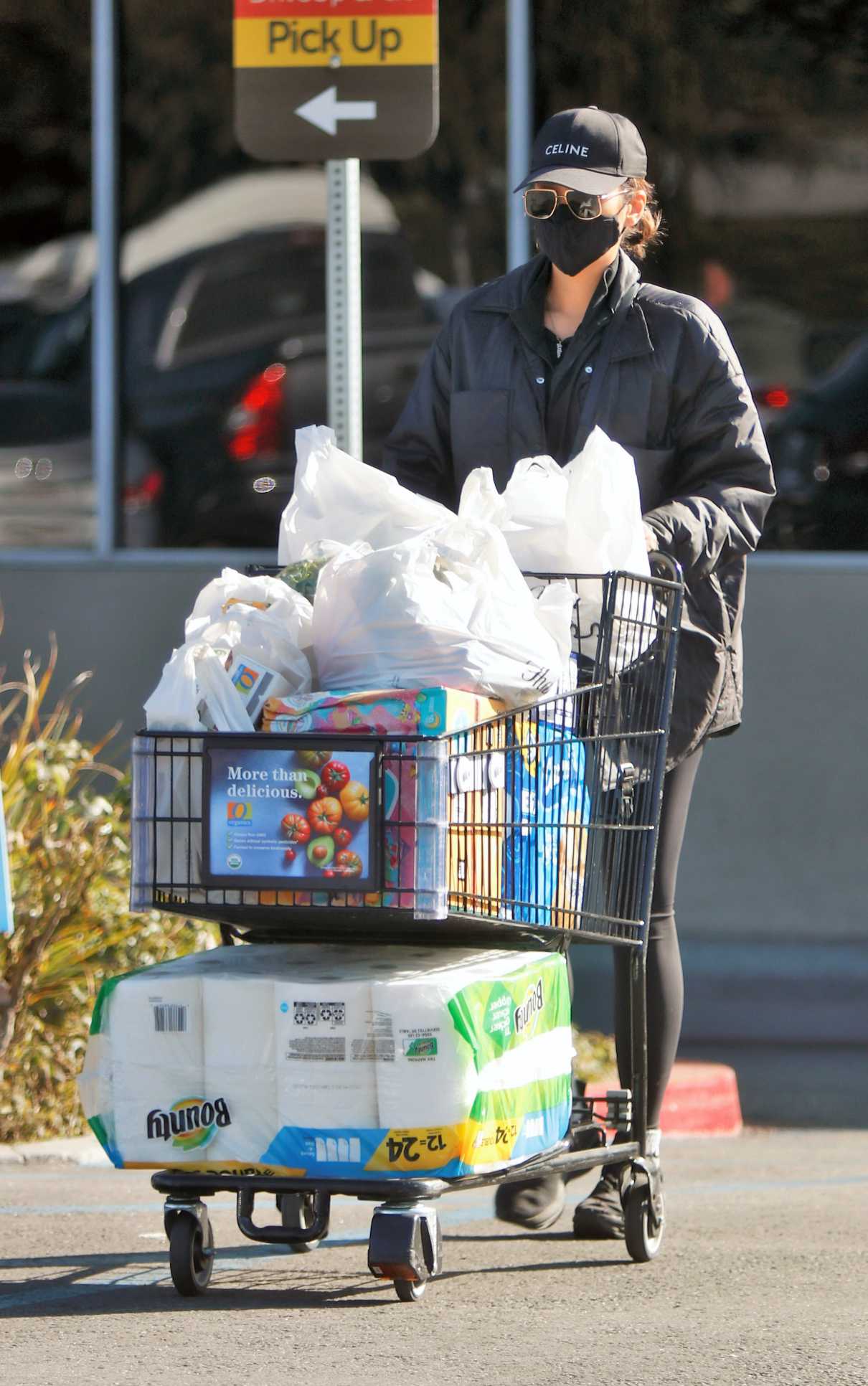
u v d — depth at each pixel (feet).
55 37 119.44
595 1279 55.36
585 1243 60.34
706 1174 73.82
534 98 116.98
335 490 56.34
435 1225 51.03
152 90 119.55
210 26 119.24
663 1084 59.06
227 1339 48.73
